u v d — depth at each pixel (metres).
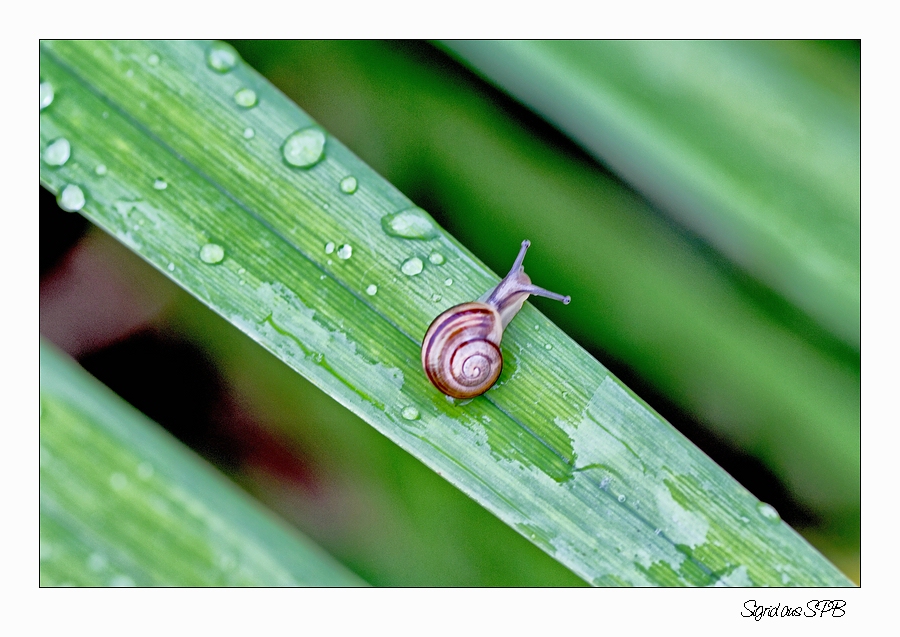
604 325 0.29
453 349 0.28
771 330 0.29
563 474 0.28
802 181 0.28
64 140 0.28
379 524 0.29
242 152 0.28
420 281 0.28
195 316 0.29
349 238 0.28
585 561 0.28
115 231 0.28
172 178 0.28
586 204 0.29
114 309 0.28
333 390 0.28
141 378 0.29
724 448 0.29
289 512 0.29
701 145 0.28
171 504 0.28
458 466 0.28
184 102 0.28
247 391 0.29
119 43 0.28
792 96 0.28
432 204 0.29
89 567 0.28
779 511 0.29
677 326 0.29
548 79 0.28
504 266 0.29
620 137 0.28
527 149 0.29
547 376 0.28
